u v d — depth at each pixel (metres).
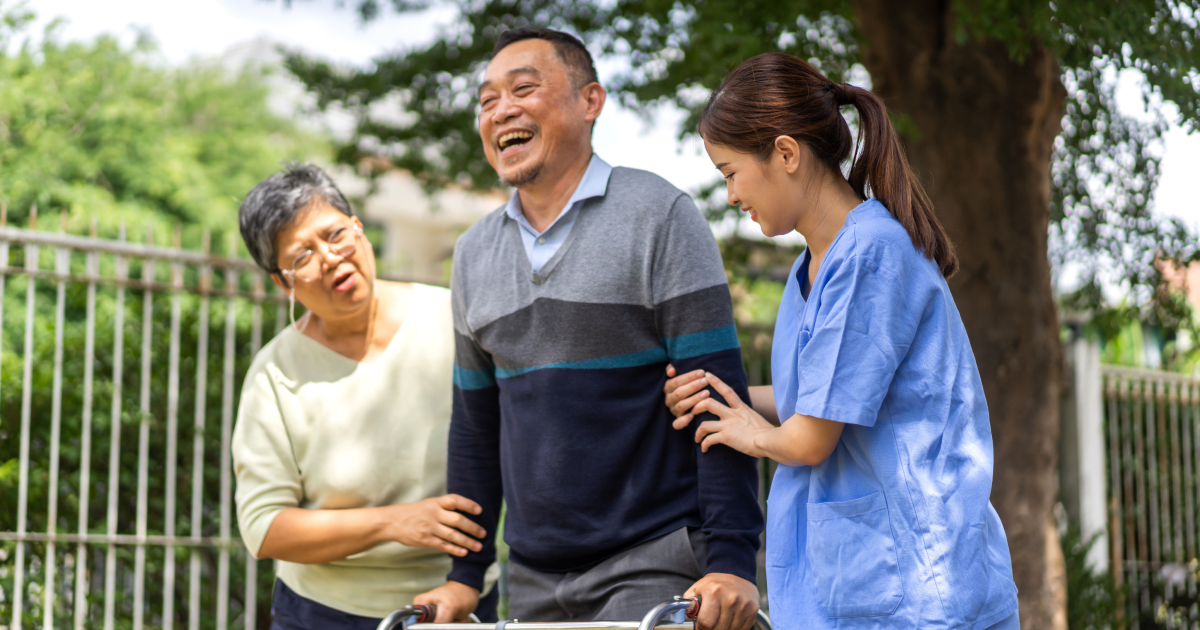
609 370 2.28
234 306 4.59
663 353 2.31
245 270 4.59
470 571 2.56
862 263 1.80
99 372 4.76
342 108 7.22
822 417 1.78
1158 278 5.52
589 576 2.28
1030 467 4.86
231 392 4.57
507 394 2.43
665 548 2.23
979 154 4.87
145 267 4.42
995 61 4.82
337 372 2.82
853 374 1.77
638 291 2.27
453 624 2.12
